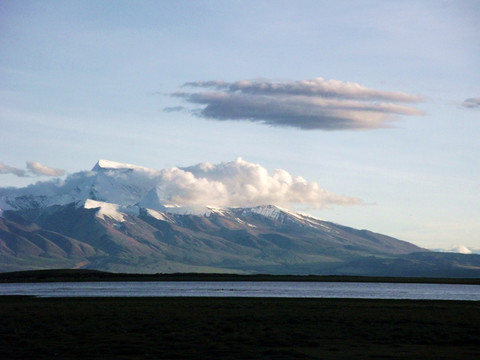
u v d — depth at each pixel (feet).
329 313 357.61
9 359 191.83
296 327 280.92
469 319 322.96
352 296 592.19
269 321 307.78
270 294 622.13
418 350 212.64
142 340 233.14
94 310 378.73
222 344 224.12
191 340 233.76
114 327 276.82
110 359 191.83
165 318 322.14
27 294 613.52
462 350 212.43
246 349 212.84
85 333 255.70
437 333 259.19
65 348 213.05
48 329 270.26
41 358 193.57
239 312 363.15
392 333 258.57
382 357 196.95
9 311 372.99
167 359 192.54
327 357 196.54
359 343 230.07
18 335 248.11
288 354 201.57
